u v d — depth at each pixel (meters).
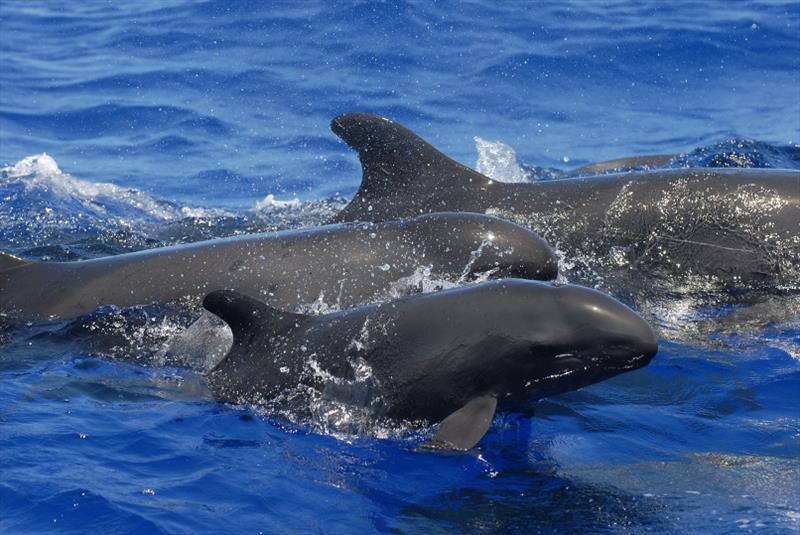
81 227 30.84
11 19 53.69
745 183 26.14
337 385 18.53
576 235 26.02
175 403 19.11
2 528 14.91
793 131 42.16
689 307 24.56
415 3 52.56
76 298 22.86
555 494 16.41
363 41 49.56
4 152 40.00
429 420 18.05
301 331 19.23
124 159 40.03
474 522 15.56
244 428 18.22
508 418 19.11
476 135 42.03
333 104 44.44
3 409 18.52
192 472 16.59
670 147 41.19
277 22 51.28
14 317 22.73
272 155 40.53
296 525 15.31
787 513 15.72
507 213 26.22
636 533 15.20
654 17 52.59
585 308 17.83
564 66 48.00
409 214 26.14
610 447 18.11
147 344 21.70
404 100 44.75
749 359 21.86
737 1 54.84
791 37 50.66
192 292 22.69
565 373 17.91
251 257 23.02
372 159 26.81
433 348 18.03
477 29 50.94
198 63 47.94
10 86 45.69
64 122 42.97
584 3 54.34
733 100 45.75
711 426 19.00
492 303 18.11
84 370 20.61
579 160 40.03
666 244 25.70
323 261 22.70
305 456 17.38
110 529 14.88
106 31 51.81
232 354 19.66
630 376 21.06
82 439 17.44
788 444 18.27
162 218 32.66
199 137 41.97
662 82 47.31
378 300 22.05
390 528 15.34
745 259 25.30
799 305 24.36
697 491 16.50
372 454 17.53
